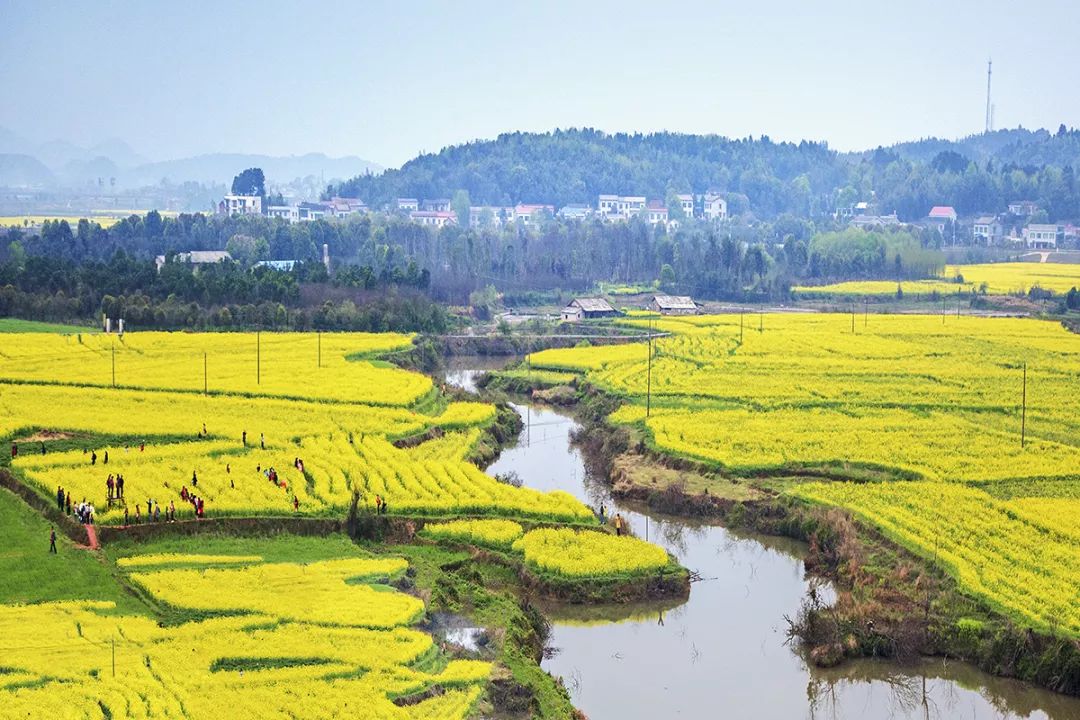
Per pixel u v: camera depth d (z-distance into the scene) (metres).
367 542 111.88
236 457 131.88
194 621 88.56
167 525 109.31
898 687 90.38
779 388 181.62
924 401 170.38
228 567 101.56
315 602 92.50
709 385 185.25
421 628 90.69
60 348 195.25
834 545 111.56
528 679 84.19
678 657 94.75
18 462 125.06
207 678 78.06
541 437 168.50
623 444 150.75
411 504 116.94
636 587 104.25
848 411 165.38
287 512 113.81
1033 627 89.81
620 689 89.19
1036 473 129.75
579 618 101.31
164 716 71.62
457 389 189.12
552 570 105.00
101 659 80.19
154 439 138.38
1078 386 182.25
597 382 192.75
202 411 153.62
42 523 110.12
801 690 90.00
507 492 123.31
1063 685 86.00
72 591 94.75
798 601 105.00
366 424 150.88
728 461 137.25
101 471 123.44
